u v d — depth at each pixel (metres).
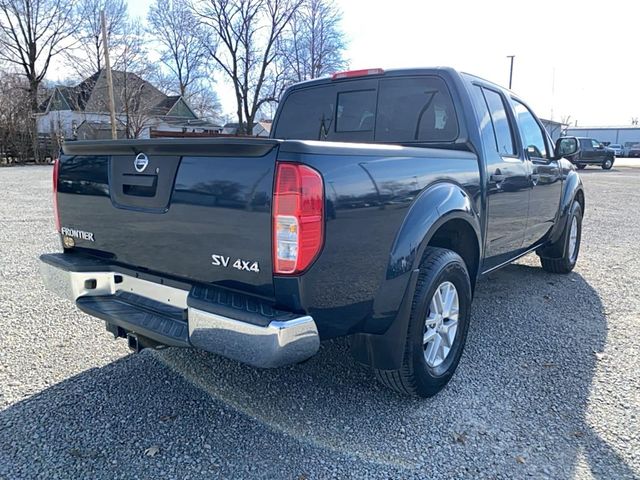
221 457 2.32
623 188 17.41
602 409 2.78
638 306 4.55
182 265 2.39
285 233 2.01
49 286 2.96
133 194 2.54
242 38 41.97
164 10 48.91
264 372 3.17
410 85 3.69
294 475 2.21
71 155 2.89
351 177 2.21
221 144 2.12
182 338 2.29
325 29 42.44
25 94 35.12
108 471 2.21
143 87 40.88
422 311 2.66
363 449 2.40
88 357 3.33
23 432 2.47
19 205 10.50
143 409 2.71
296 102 4.41
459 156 3.13
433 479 2.20
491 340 3.74
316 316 2.18
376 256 2.38
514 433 2.55
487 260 3.64
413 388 2.75
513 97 4.29
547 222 4.85
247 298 2.21
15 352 3.36
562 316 4.27
